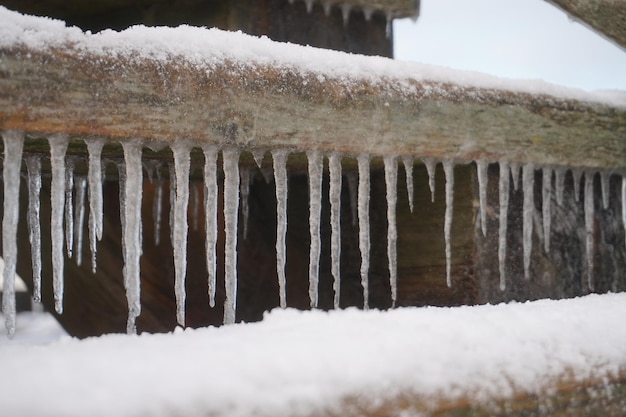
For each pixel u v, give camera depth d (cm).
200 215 187
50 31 141
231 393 126
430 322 141
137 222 146
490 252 177
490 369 137
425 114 162
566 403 140
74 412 122
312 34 184
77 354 128
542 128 172
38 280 154
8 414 120
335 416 128
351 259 190
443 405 133
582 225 189
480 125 166
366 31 191
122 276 183
